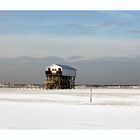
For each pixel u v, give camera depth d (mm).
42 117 25391
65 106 35656
